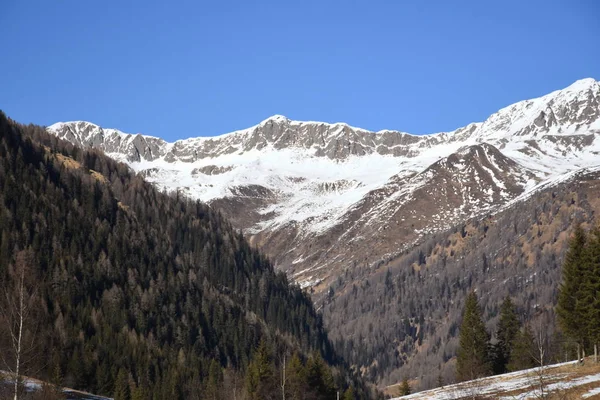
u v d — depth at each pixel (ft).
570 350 353.72
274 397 357.41
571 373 272.10
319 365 387.14
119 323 572.51
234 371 501.15
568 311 315.99
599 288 297.53
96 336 528.22
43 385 269.23
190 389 493.77
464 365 387.34
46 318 498.28
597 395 228.02
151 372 519.19
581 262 317.42
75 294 572.92
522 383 272.31
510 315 426.92
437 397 284.82
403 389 478.18
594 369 273.95
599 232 307.58
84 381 474.08
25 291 204.33
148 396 472.03
